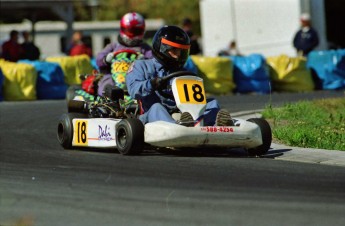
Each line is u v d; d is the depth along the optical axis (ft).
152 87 103.96
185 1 557.33
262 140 101.96
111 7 559.38
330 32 345.31
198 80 103.71
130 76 107.24
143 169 89.35
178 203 70.18
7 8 306.35
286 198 72.64
